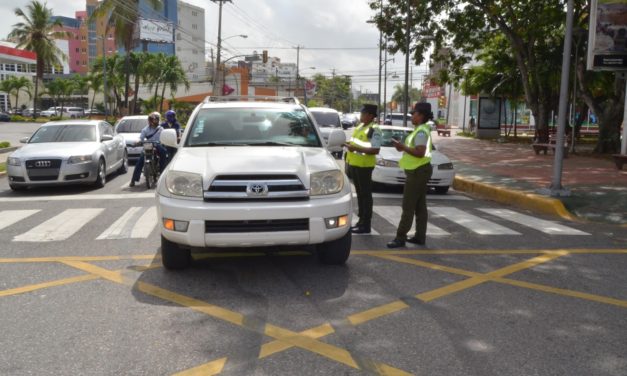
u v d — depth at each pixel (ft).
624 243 23.38
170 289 16.34
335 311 14.58
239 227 16.06
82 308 14.70
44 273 17.95
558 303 15.40
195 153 18.42
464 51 84.58
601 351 12.22
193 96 228.84
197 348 12.21
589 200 32.86
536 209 32.78
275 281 17.20
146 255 20.29
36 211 29.63
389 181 37.60
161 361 11.55
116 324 13.58
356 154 23.90
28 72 283.38
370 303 15.24
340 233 17.02
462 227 26.58
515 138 114.83
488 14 76.54
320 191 16.75
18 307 14.78
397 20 81.92
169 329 13.28
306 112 22.20
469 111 188.03
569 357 11.89
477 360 11.70
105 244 22.04
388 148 40.14
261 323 13.70
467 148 84.38
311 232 16.37
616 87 69.05
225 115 21.33
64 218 27.55
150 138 39.73
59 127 41.60
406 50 80.53
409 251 21.44
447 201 36.04
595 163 56.85
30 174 36.06
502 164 56.80
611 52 49.73
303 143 20.36
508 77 107.04
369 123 23.79
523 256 20.86
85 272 18.08
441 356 11.88
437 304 15.20
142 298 15.53
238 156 17.70
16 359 11.64
